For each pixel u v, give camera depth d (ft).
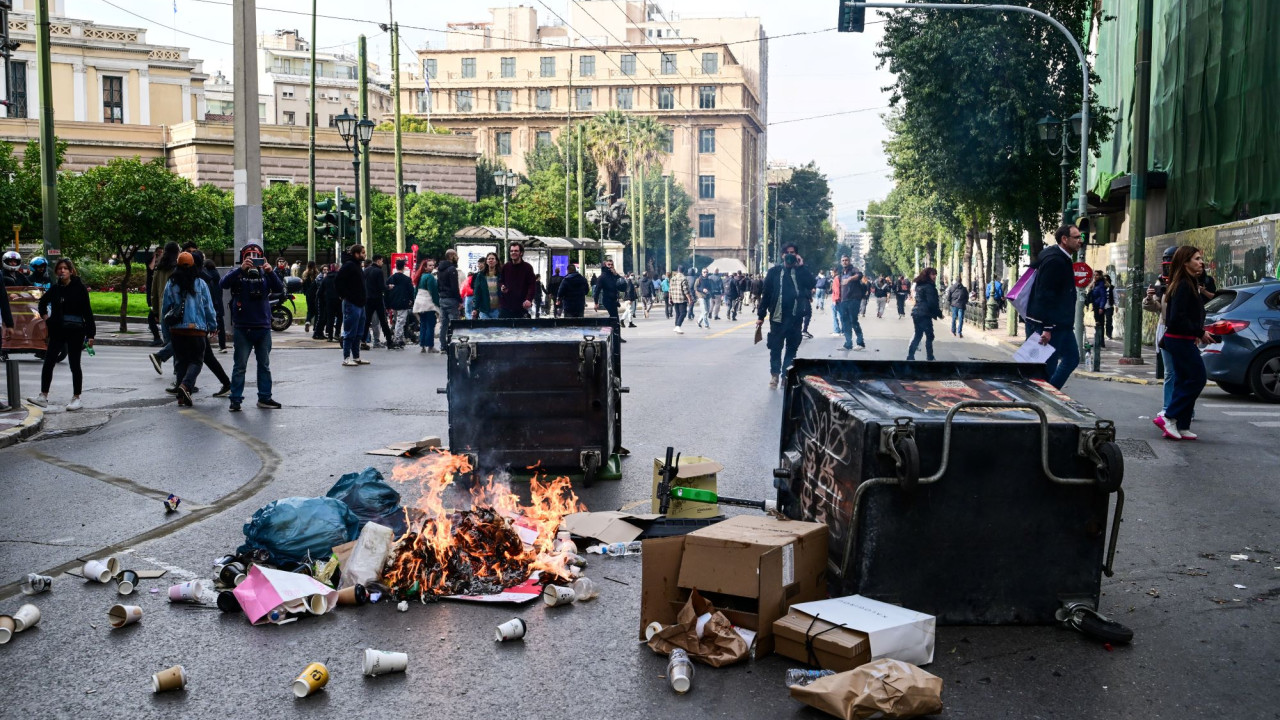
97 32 222.48
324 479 26.68
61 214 97.19
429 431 34.58
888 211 339.16
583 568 18.63
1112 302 92.53
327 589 16.57
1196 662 14.51
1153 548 20.54
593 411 25.80
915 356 65.67
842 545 15.64
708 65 353.51
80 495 24.90
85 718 12.57
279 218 170.30
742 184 354.54
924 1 78.59
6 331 50.90
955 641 15.10
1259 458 30.37
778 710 12.74
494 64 363.35
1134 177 62.95
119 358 60.70
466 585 17.24
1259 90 65.87
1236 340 43.88
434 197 186.39
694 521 19.19
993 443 15.20
